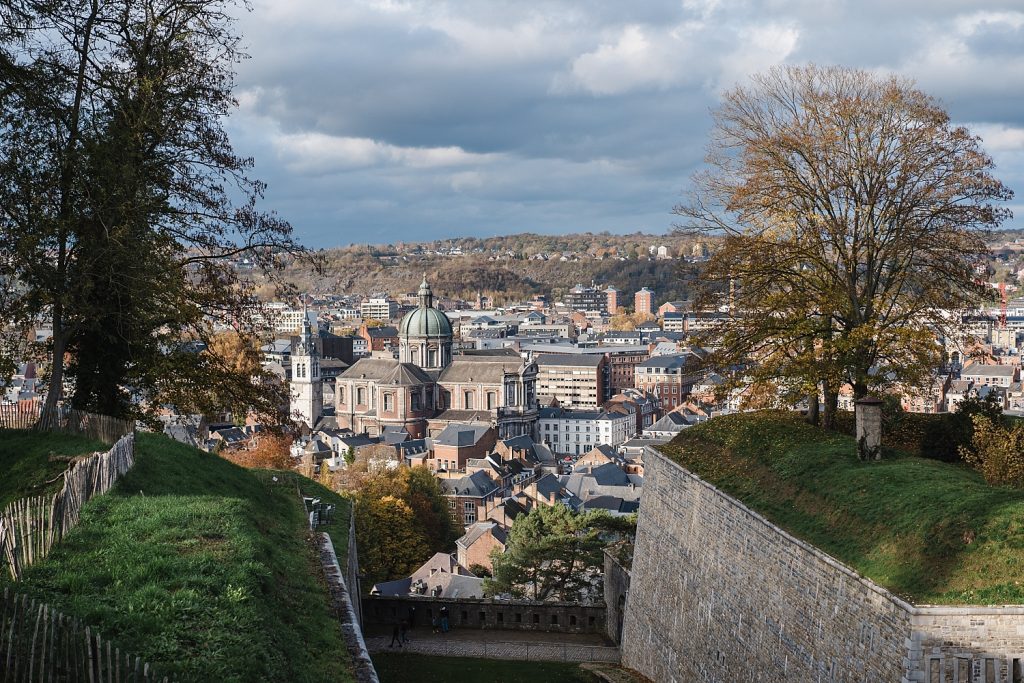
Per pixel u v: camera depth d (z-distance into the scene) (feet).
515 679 200.34
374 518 451.12
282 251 176.96
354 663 104.06
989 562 100.89
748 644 137.39
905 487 123.34
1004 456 129.18
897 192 165.68
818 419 184.34
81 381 173.99
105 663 75.41
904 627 97.91
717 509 153.99
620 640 230.48
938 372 179.83
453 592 410.93
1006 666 95.45
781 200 177.68
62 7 155.12
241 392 185.57
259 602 99.60
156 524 116.47
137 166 162.81
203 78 169.68
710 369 183.73
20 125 152.25
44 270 151.64
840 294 166.81
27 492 130.21
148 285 158.20
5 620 74.08
